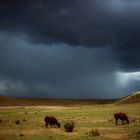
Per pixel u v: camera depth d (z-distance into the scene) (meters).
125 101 109.25
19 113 71.25
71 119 49.41
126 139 26.02
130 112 59.47
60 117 55.69
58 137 27.77
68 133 30.84
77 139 26.31
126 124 37.56
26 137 28.09
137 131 29.52
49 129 34.84
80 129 34.09
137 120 41.66
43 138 27.31
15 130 34.22
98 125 37.75
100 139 26.19
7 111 84.00
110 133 30.00
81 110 79.06
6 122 44.34
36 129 35.12
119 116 37.94
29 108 104.19
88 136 27.98
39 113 69.88
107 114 57.06
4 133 31.45
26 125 39.81
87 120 45.72
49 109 94.94
